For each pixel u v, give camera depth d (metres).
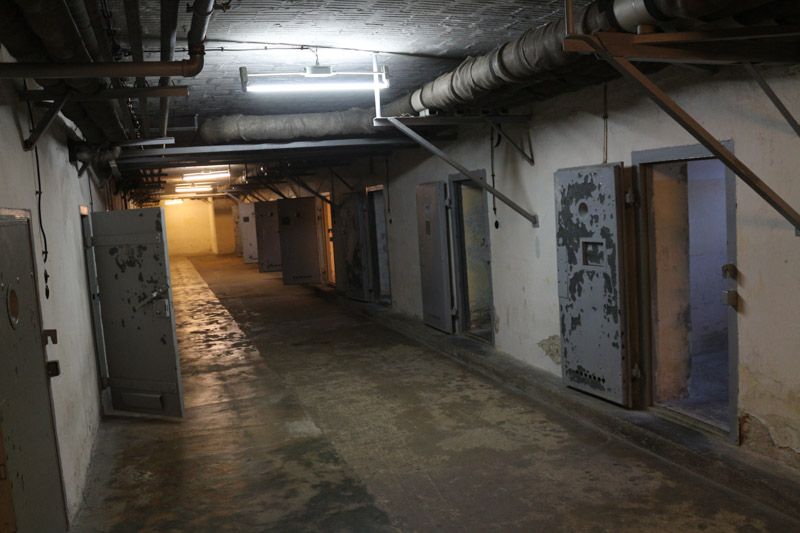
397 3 3.96
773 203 2.92
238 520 3.72
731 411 4.02
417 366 7.04
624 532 3.36
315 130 6.86
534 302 6.20
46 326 3.63
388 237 10.15
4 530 2.46
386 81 5.17
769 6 2.77
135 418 5.75
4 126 3.21
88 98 3.70
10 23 2.57
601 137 5.00
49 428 3.31
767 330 3.73
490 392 5.92
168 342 5.64
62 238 4.53
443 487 4.03
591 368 5.05
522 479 4.07
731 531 3.29
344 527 3.59
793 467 3.65
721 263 6.74
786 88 3.43
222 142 6.93
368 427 5.21
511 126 6.32
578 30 3.25
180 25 4.06
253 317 11.17
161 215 5.50
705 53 2.88
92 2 2.90
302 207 13.48
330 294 12.59
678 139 4.23
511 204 5.99
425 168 8.54
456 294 7.97
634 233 4.75
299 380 6.78
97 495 4.14
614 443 4.54
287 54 5.04
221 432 5.27
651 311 4.77
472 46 5.15
